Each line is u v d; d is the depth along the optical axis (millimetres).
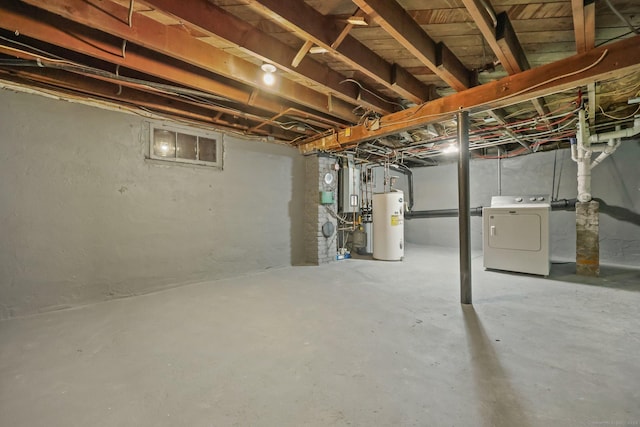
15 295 2375
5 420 1199
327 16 1882
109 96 2713
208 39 2146
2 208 2334
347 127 3812
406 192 7133
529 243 3709
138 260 3025
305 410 1256
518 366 1574
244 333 2033
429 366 1587
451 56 2322
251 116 3256
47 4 1531
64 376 1517
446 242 6504
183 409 1269
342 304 2637
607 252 4500
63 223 2604
